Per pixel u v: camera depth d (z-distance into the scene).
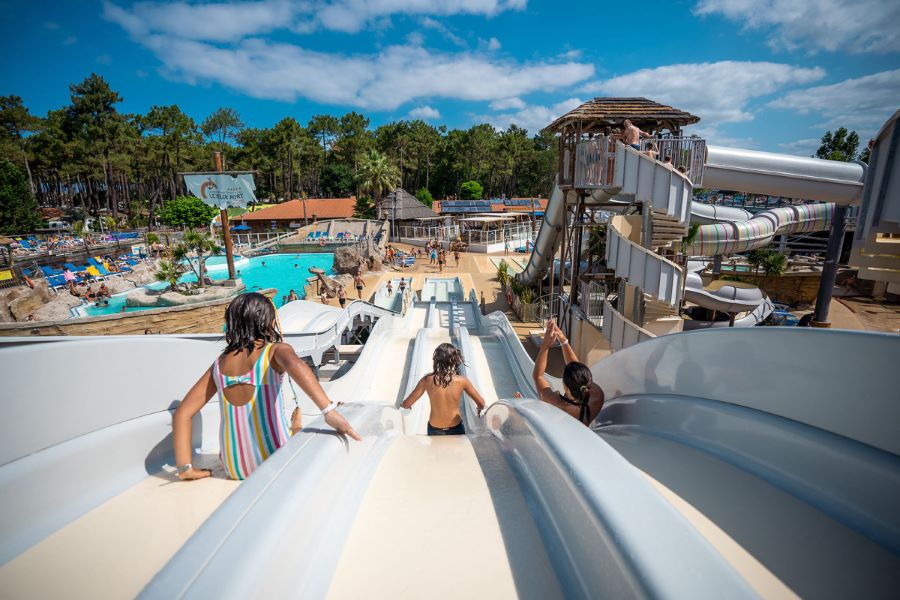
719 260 24.80
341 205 61.81
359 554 1.15
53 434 1.81
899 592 0.99
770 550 1.14
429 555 1.14
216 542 0.93
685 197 9.98
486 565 1.09
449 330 13.06
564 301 16.44
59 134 69.12
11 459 1.65
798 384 1.55
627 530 0.83
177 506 1.66
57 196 87.88
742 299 17.48
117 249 39.00
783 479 1.48
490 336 11.34
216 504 1.67
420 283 30.88
